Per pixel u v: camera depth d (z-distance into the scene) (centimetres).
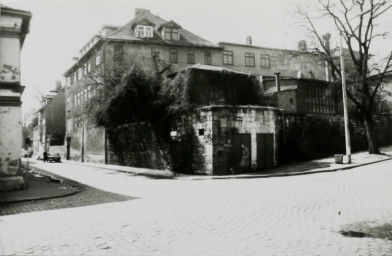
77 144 4241
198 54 3875
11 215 867
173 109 2203
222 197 1076
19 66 1372
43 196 1176
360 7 2431
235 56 4269
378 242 559
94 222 753
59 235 646
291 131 2359
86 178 1900
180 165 2169
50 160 3928
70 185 1539
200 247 553
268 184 1403
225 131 1953
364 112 2534
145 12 4075
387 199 934
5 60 1348
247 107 2048
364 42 2459
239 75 2527
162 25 3719
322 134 2559
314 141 2494
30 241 608
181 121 2167
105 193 1255
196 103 2236
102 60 3138
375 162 2183
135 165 2752
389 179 1355
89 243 589
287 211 820
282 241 575
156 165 2448
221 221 732
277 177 1727
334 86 2628
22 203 1073
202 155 1977
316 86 3022
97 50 3534
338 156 2094
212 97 2336
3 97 1338
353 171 1772
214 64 3941
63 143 5328
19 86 1367
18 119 1368
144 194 1206
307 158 2398
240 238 600
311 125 2489
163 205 953
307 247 538
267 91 3209
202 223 718
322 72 4328
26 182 1409
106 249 554
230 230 656
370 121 2534
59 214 862
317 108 2994
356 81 2519
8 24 1358
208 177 1791
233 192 1189
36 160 4716
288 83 2998
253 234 624
